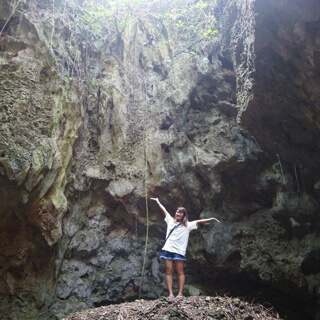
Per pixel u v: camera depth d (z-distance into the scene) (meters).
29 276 5.58
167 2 8.31
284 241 6.16
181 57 7.41
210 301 4.41
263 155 6.48
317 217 6.00
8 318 5.19
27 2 5.97
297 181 6.16
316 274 5.92
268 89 4.82
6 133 4.81
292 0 3.71
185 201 6.84
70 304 5.70
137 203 6.85
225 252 6.30
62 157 5.79
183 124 7.04
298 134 5.30
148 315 4.05
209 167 6.51
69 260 6.13
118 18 7.82
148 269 6.66
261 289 6.49
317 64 4.09
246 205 6.67
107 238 6.63
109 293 6.17
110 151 6.75
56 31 6.28
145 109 7.23
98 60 7.24
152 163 6.80
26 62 5.42
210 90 7.09
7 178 4.73
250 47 4.59
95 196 6.69
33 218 5.36
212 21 7.54
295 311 6.29
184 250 5.23
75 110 6.16
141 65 7.85
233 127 6.73
